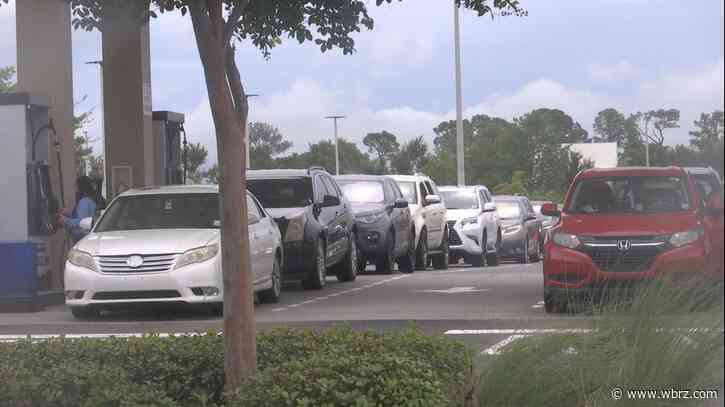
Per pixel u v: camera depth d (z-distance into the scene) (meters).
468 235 31.78
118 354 7.37
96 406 5.97
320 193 20.75
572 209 15.13
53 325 14.86
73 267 15.48
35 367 6.97
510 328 7.49
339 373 5.92
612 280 8.58
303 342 7.54
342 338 7.50
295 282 22.17
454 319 14.09
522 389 6.35
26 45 19.23
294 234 19.27
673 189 14.93
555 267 14.15
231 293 6.67
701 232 13.61
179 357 7.30
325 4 8.63
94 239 15.81
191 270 15.25
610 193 15.10
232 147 6.68
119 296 15.30
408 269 26.69
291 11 8.46
